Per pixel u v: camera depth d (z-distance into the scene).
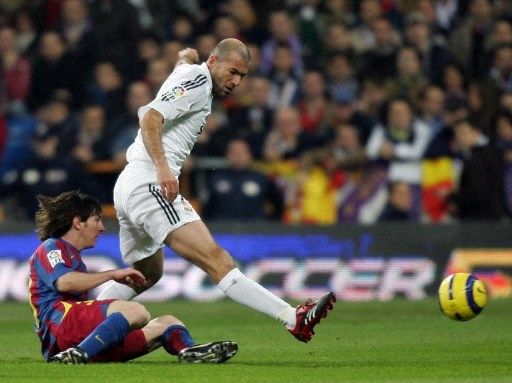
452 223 64.88
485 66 74.69
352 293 63.81
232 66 31.92
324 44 75.38
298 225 63.84
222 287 30.55
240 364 30.14
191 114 31.91
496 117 67.50
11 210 65.31
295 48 73.69
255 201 64.25
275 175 65.62
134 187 31.23
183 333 30.27
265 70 72.88
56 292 30.03
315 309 29.55
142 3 75.75
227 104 68.81
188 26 73.94
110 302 29.81
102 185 65.25
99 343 29.25
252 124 68.38
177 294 62.25
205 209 64.50
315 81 69.44
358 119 69.56
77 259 30.50
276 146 66.50
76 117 66.62
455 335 41.59
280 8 76.12
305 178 65.81
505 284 64.81
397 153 66.75
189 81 31.61
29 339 40.50
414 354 34.19
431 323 47.47
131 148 32.31
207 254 30.66
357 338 40.53
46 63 71.12
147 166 31.45
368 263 64.12
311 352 35.00
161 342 30.36
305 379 26.41
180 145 32.03
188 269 62.53
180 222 30.83
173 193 30.52
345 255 63.97
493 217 65.50
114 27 72.25
